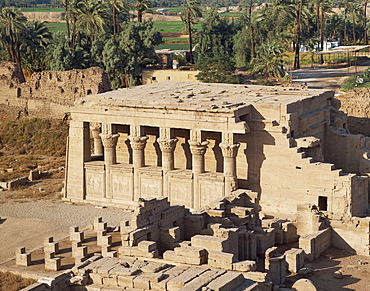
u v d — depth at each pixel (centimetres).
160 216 7781
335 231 8288
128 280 6103
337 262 7844
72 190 10288
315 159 9288
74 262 7706
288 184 8988
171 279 5994
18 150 13600
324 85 17050
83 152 10119
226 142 8981
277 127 9000
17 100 15138
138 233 7300
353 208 8625
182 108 9194
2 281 7131
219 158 9656
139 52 18625
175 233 7631
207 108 9050
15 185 11138
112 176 9956
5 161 12912
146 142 9938
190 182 9369
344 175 8638
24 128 14475
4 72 15775
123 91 10694
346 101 13112
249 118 9244
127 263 6525
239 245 7706
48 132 14212
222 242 6762
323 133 10119
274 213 9062
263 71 18688
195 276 6003
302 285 6444
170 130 9406
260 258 7962
